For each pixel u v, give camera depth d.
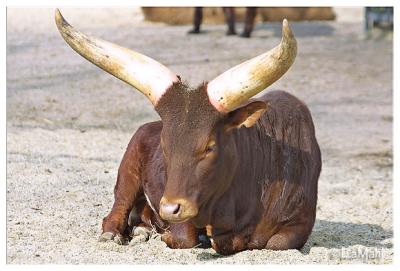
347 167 26.94
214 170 13.72
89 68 37.53
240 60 40.00
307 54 43.25
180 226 15.25
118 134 27.94
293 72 39.72
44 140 25.72
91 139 26.66
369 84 38.88
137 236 16.12
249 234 15.01
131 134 28.19
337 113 34.16
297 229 15.36
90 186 20.17
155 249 15.34
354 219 19.97
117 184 16.56
